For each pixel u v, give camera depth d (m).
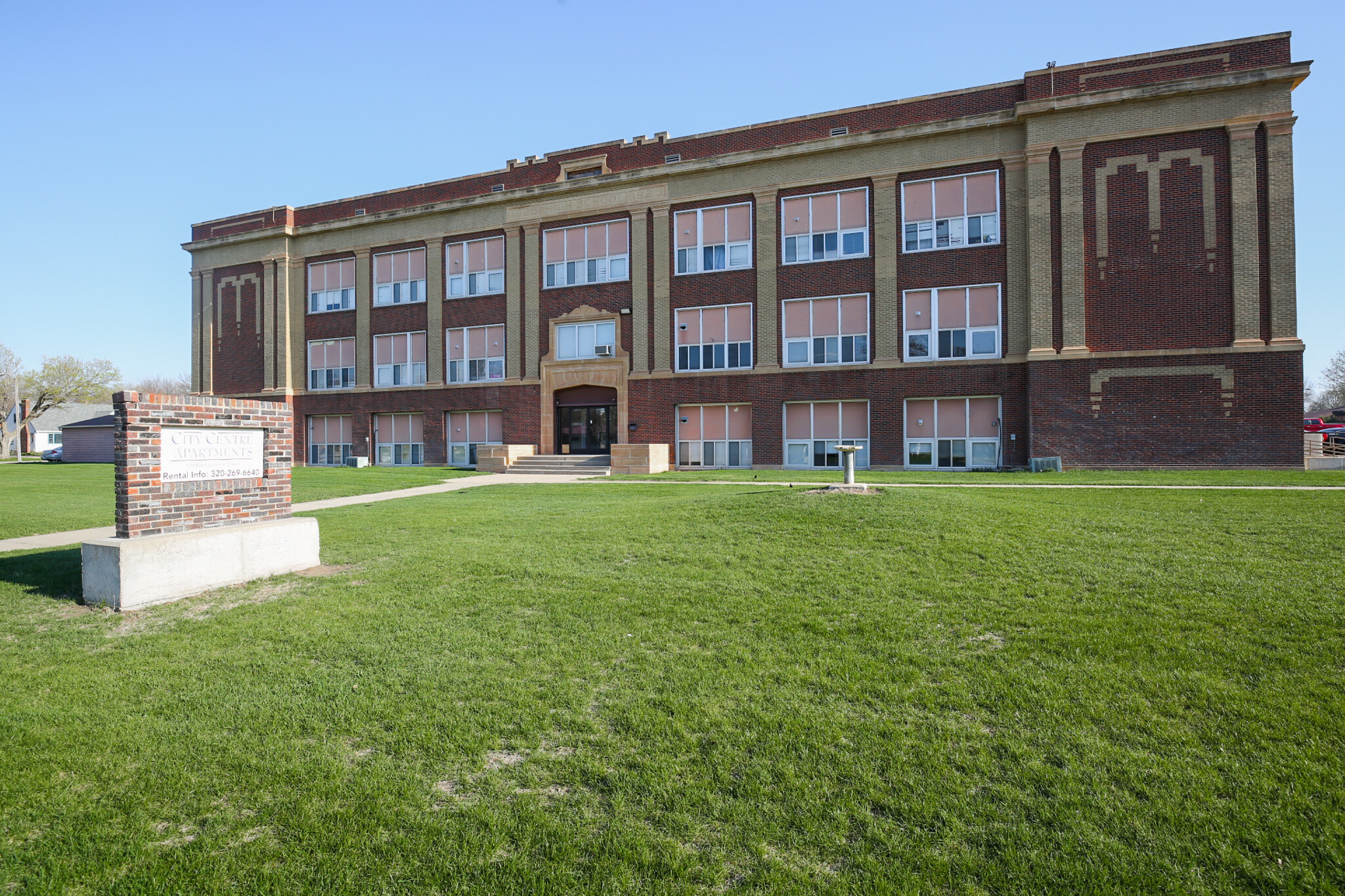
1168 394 20.67
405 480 23.16
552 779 3.89
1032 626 5.89
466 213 31.05
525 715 4.63
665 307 27.38
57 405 80.81
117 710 4.84
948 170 23.62
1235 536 8.79
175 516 8.02
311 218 34.62
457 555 9.40
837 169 24.89
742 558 8.58
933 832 3.37
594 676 5.25
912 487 14.87
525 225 29.83
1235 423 20.12
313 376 34.38
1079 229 21.52
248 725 4.57
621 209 28.17
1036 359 21.78
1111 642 5.46
